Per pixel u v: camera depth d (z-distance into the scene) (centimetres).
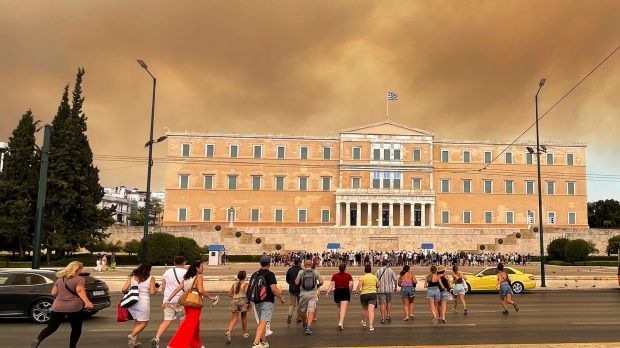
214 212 10581
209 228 9006
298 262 2131
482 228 10056
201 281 1502
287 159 10794
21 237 6669
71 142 6806
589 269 6238
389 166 10750
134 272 1608
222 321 2194
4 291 2102
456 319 2219
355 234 9412
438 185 10856
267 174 10744
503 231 9531
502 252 9106
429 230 9469
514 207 10819
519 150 10988
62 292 1445
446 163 10919
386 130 10862
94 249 7919
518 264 7812
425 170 10756
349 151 10775
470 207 10806
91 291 2133
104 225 7150
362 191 10456
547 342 1644
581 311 2516
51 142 6812
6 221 6431
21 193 6744
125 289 1591
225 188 10644
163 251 6056
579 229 9388
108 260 6862
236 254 8906
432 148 10869
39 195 3145
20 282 2144
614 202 14112
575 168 10944
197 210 10569
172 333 1869
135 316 1566
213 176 10675
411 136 10838
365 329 1941
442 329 1934
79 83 7144
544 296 3384
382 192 10462
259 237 9419
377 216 10825
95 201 7244
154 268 5731
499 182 10900
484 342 1647
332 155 10881
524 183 10900
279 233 9444
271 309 1578
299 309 2009
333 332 1869
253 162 10750
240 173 10706
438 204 10788
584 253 7406
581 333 1836
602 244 9381
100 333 1862
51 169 6694
